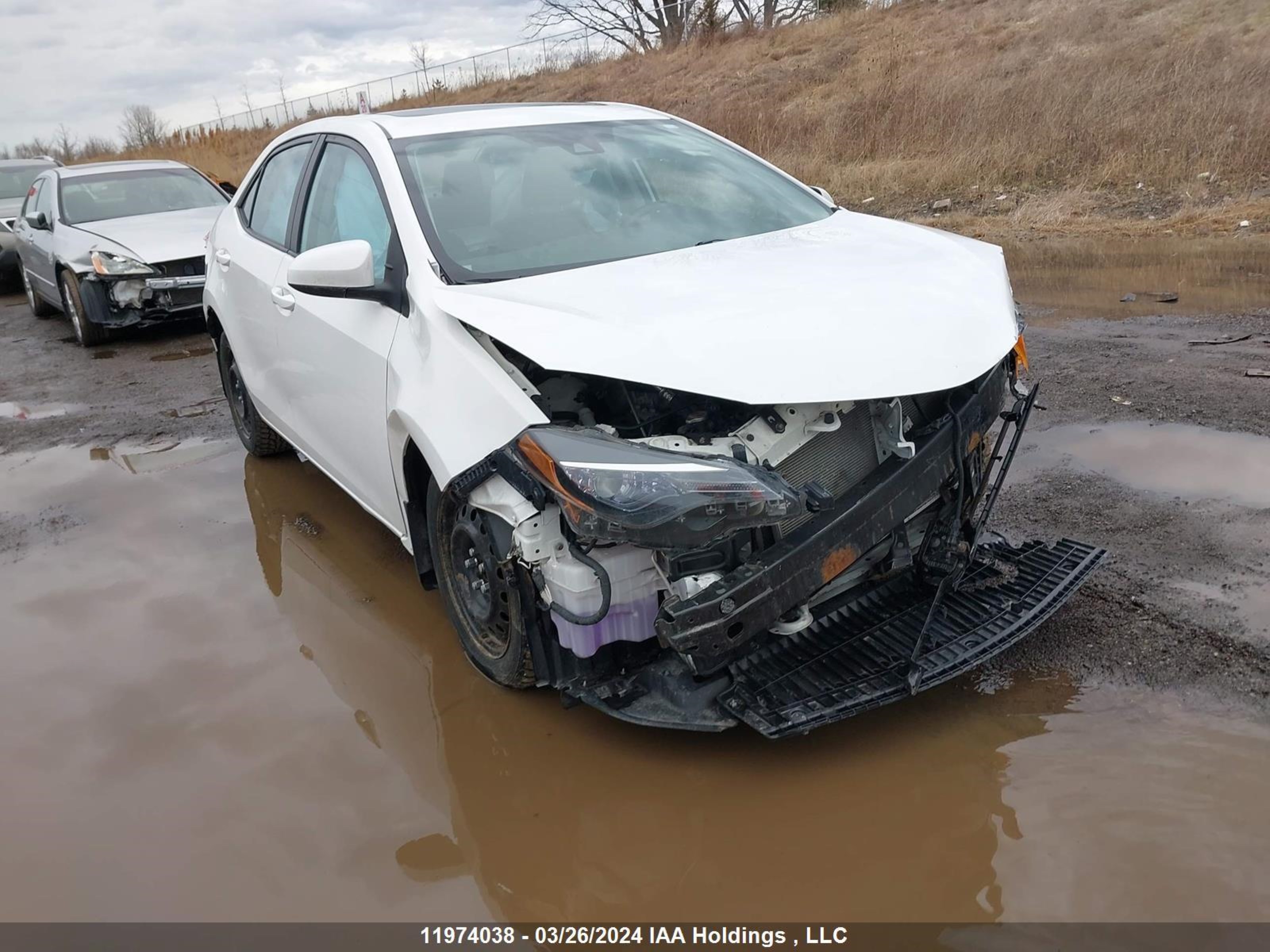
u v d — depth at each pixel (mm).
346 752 2904
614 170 3777
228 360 5441
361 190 3736
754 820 2496
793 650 2803
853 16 24344
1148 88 12734
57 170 10344
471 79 31406
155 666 3445
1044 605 2922
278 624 3689
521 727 2959
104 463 5637
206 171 29594
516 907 2291
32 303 10781
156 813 2695
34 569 4273
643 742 2842
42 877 2484
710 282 2877
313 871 2449
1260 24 15383
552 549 2611
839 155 14430
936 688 2920
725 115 16578
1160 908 2096
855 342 2574
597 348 2514
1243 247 8820
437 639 3514
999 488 3076
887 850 2350
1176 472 4145
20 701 3271
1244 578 3266
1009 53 17422
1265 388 5070
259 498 4949
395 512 3453
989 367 2699
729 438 2568
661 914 2232
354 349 3451
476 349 2850
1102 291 7664
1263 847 2227
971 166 12586
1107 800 2416
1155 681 2828
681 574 2496
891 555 2838
